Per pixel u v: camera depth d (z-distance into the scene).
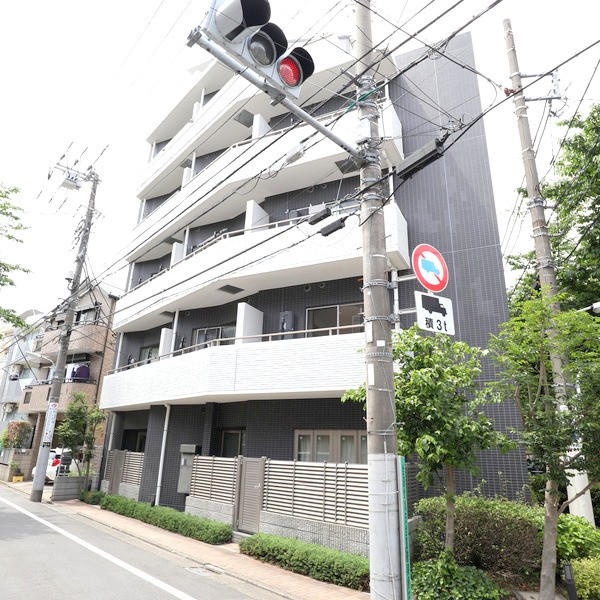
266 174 13.05
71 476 17.61
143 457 15.30
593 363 5.80
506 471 9.23
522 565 6.93
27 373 33.19
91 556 8.45
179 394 12.90
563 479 5.81
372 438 5.51
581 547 7.02
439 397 6.37
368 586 6.97
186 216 16.55
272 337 13.16
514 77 9.55
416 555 7.62
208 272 13.56
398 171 6.04
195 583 7.11
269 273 12.16
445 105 12.58
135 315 17.62
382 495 5.28
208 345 15.24
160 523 11.82
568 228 11.40
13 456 23.11
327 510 8.48
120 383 16.77
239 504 10.52
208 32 3.87
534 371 6.96
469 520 7.36
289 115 15.21
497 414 9.53
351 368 10.03
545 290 6.77
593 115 10.91
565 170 11.40
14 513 13.19
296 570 7.86
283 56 4.44
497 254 10.86
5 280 15.92
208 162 18.12
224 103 15.69
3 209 15.95
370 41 7.05
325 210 6.91
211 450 13.25
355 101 6.55
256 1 3.65
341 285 12.37
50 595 6.12
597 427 5.44
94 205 19.02
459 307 10.84
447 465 6.61
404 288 11.39
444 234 11.52
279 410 12.12
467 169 11.80
